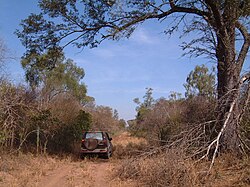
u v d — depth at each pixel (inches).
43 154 659.4
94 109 1576.0
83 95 1482.5
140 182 389.1
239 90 451.5
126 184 390.9
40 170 495.2
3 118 597.9
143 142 952.9
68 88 1363.2
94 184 407.2
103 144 696.4
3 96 610.5
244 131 453.7
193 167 366.9
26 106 661.9
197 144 420.2
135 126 1459.2
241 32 532.7
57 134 772.0
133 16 561.6
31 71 845.8
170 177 351.6
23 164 531.2
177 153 375.2
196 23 616.4
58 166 557.0
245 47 522.6
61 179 444.5
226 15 489.4
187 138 414.3
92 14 592.1
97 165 587.2
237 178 351.6
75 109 893.8
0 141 563.2
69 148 790.5
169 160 359.9
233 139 440.1
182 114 701.9
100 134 718.5
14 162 524.7
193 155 392.8
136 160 419.5
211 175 363.6
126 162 431.2
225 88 496.1
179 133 444.1
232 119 443.5
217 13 496.4
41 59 658.8
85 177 456.4
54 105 837.2
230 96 459.2
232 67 507.5
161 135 684.1
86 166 563.2
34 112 693.9
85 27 612.4
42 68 671.8
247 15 474.9
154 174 366.0
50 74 1012.5
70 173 488.4
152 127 831.7
